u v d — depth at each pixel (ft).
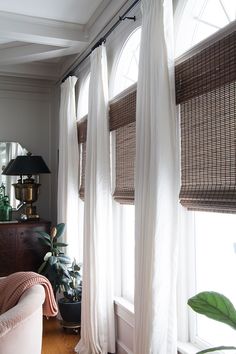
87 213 9.43
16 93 14.67
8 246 12.21
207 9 6.68
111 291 8.96
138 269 6.59
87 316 9.12
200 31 6.79
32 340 5.82
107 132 9.17
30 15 10.26
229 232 6.21
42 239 11.75
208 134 5.58
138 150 6.80
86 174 9.59
